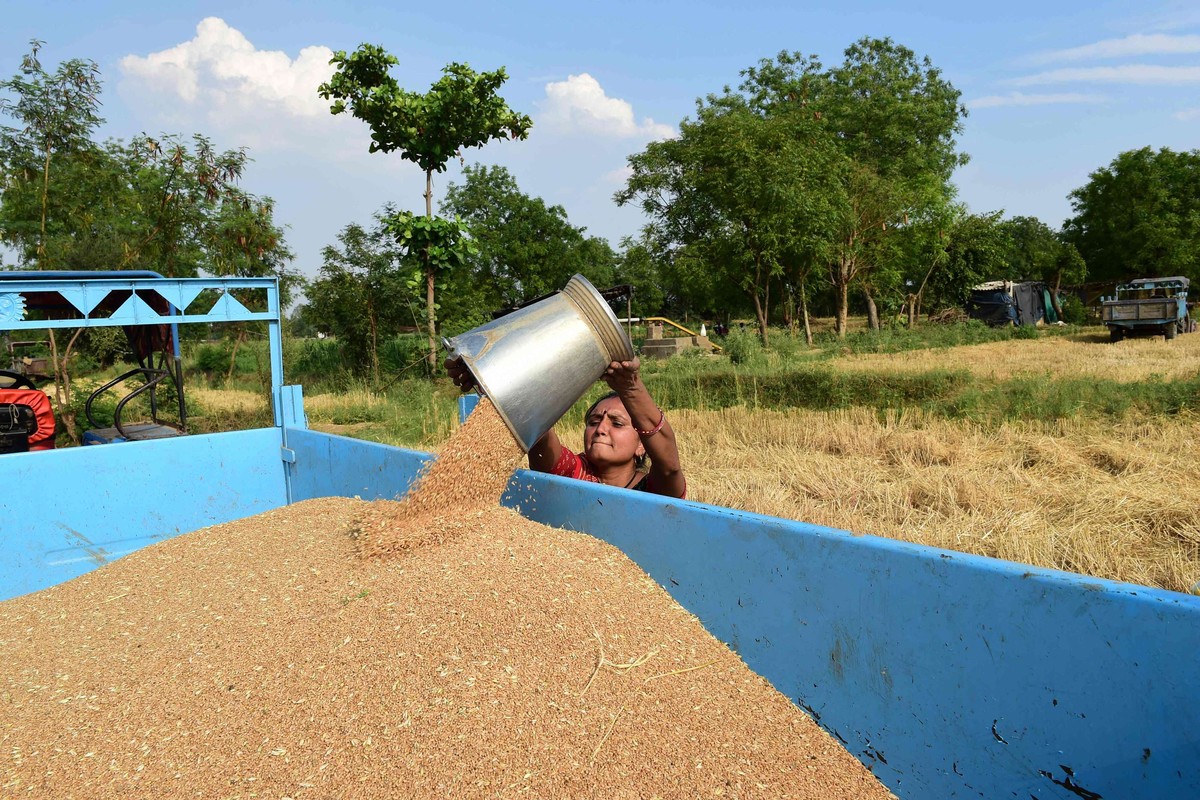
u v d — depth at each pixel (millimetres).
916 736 1821
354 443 4066
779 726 2033
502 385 2953
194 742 2164
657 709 2066
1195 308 43781
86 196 17391
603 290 3453
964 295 44469
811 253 31266
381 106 18234
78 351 15625
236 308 4906
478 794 1864
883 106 43156
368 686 2211
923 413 12227
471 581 2535
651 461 3467
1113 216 55406
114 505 4266
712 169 30844
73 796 2041
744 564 2217
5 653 2916
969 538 5949
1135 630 1445
